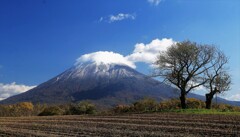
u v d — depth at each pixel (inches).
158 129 1202.0
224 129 1168.8
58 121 1715.1
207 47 2487.7
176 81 2500.0
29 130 1291.8
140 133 1092.5
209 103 2495.1
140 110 2736.2
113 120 1659.7
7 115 3041.3
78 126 1390.3
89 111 2999.5
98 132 1146.0
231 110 2374.5
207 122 1422.2
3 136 1126.4
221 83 2452.0
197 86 2487.7
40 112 3161.9
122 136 1035.9
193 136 1005.8
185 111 2223.2
